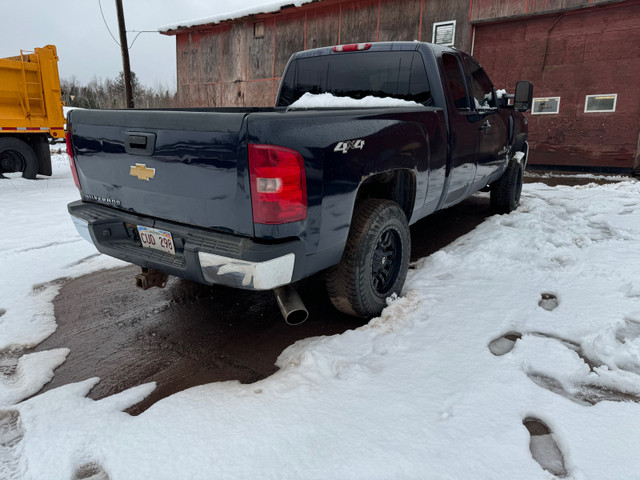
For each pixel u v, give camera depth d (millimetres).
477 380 2107
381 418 1868
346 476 1578
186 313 3088
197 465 1652
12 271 3883
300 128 2074
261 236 2057
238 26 15727
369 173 2490
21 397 2154
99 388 2217
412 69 3504
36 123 8391
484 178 4566
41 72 8266
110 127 2520
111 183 2639
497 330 2586
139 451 1735
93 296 3387
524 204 6148
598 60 9477
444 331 2588
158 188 2367
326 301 3242
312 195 2135
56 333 2811
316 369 2232
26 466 1693
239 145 1985
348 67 3848
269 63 15219
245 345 2629
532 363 2242
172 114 2207
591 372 2178
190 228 2303
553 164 10469
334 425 1835
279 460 1660
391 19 12234
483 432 1767
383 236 2820
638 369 2201
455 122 3508
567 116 10062
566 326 2604
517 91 4465
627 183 7766
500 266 3598
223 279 2137
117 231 2674
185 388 2199
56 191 7766
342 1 12836
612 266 3473
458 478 1553
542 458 1657
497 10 10391
